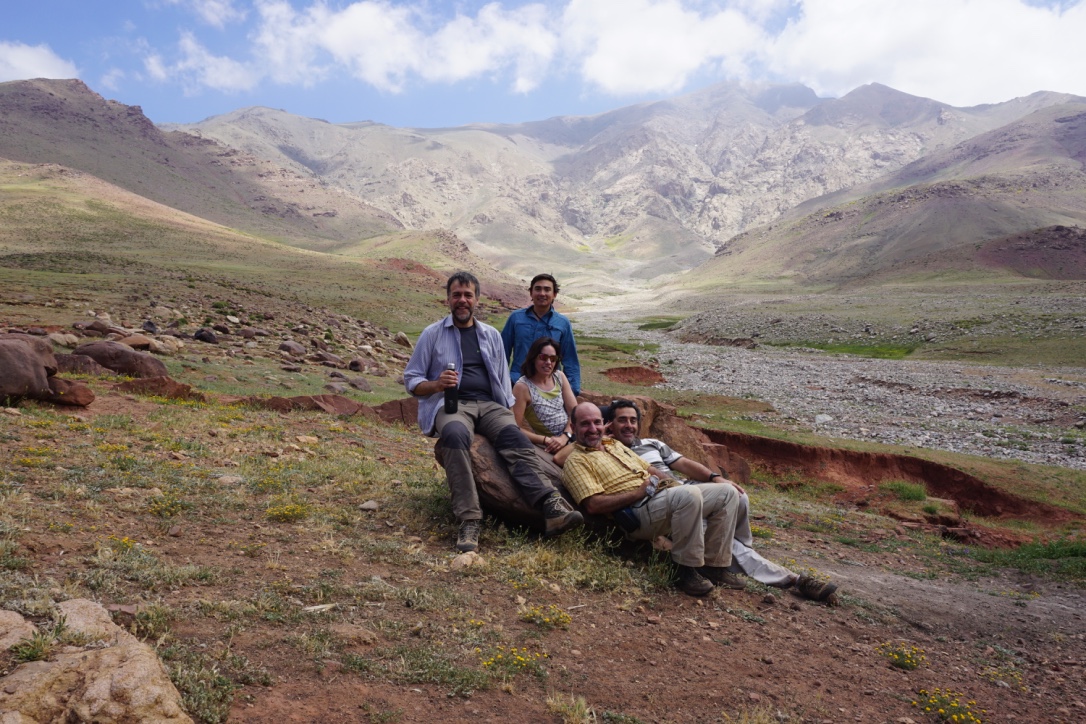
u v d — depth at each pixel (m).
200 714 2.56
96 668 2.53
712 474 5.68
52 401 8.61
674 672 3.78
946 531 12.58
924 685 4.25
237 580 3.89
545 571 4.90
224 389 14.41
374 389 18.84
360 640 3.42
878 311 80.25
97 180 186.38
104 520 4.53
